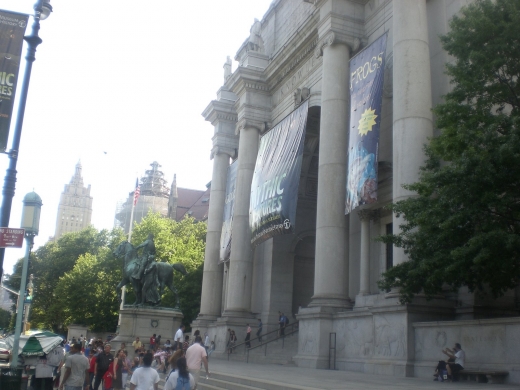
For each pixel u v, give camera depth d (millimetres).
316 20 35906
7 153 14734
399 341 20266
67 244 93812
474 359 17219
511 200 15328
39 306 90688
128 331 34844
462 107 17797
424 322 19531
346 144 29625
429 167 19172
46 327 90250
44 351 19641
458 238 16219
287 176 34469
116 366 17734
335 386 15125
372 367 21469
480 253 14414
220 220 48844
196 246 71500
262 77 45000
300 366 27266
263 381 16969
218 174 49938
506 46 17469
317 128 42875
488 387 14555
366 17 31719
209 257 47969
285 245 43500
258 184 38281
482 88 17719
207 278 47406
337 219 28328
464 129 16469
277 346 34406
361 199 25531
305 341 27609
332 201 28578
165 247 67375
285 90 42875
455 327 18172
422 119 22938
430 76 24578
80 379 13977
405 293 19016
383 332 21281
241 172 43625
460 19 18656
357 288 32969
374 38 30719
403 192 22188
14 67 14320
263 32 50250
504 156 15000
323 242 28141
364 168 25734
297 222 44094
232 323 39688
